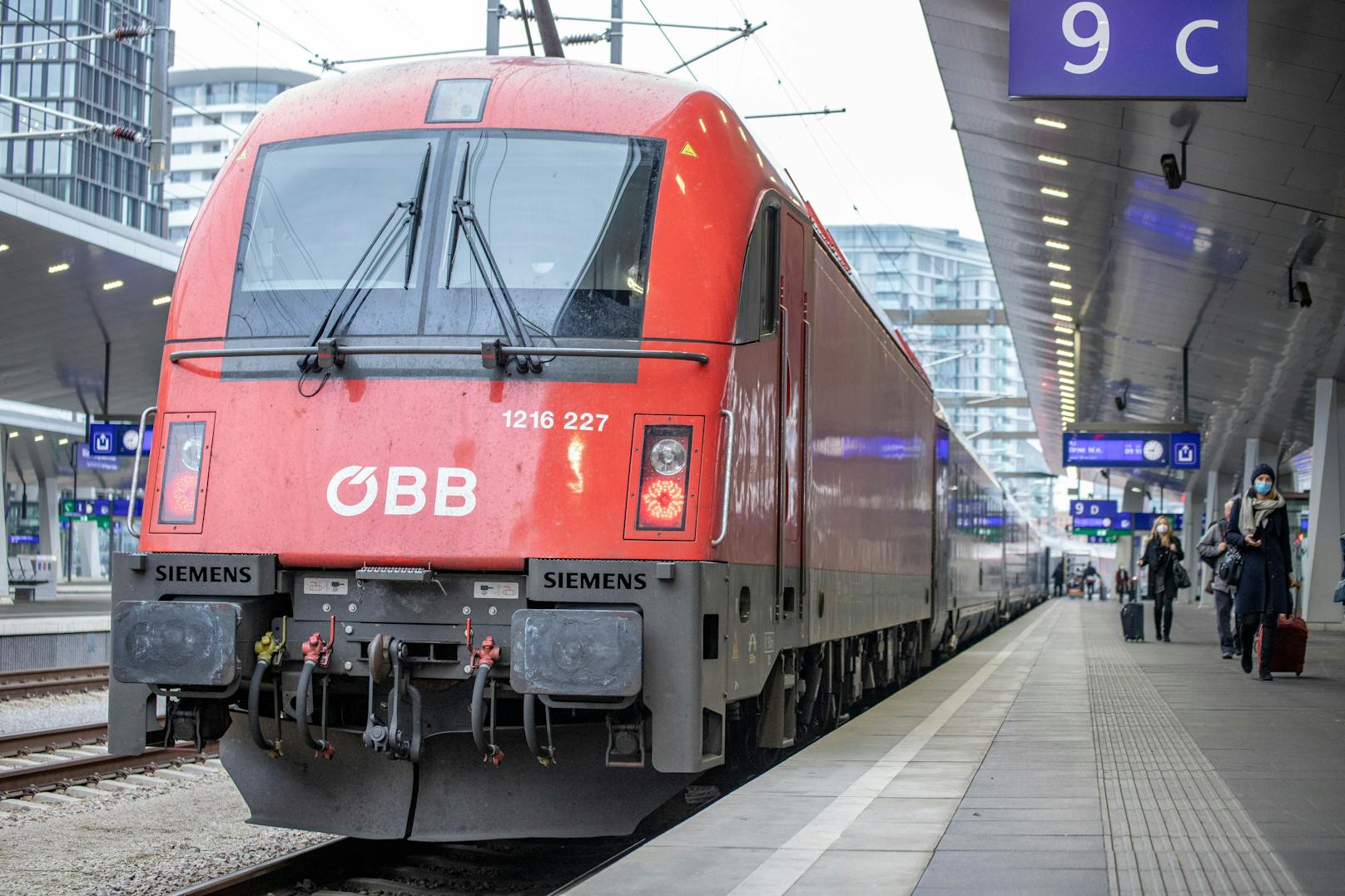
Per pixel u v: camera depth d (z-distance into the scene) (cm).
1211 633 2800
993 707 1138
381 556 679
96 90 8781
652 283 702
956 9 1486
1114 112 1669
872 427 1244
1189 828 591
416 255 714
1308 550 3222
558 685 643
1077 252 2458
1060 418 5244
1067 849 546
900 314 5403
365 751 713
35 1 8700
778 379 830
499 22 1803
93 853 850
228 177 760
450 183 725
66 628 2202
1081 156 1895
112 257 2420
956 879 496
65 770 1101
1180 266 2400
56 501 6612
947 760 807
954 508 2034
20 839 883
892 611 1378
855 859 534
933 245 17150
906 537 1488
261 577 688
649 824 896
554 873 791
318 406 700
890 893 478
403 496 682
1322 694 1261
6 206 2142
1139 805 648
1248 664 1498
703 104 756
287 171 748
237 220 745
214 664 670
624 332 695
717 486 688
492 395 687
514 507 675
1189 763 793
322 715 698
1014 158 1988
